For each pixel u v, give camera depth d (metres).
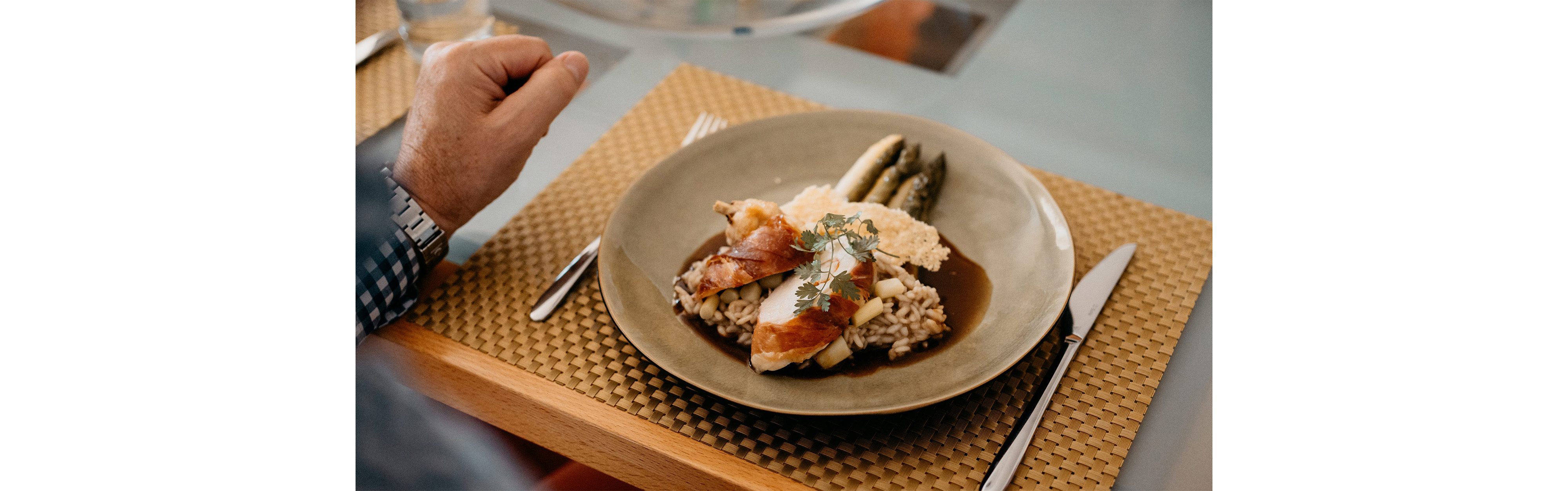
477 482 0.60
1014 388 0.59
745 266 0.59
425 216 0.63
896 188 0.67
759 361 0.57
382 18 0.84
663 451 0.56
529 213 0.69
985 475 0.55
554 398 0.58
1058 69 0.83
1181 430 0.57
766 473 0.55
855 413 0.53
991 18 0.90
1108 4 0.92
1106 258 0.66
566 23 0.86
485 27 0.81
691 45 0.85
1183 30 0.88
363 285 0.60
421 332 0.61
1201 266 0.66
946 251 0.65
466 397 0.60
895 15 0.89
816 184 0.70
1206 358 0.60
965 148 0.69
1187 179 0.72
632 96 0.79
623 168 0.73
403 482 0.59
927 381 0.57
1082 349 0.61
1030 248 0.64
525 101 0.65
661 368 0.56
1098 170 0.73
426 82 0.64
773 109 0.78
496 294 0.64
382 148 0.70
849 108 0.79
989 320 0.61
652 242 0.65
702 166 0.69
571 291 0.64
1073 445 0.56
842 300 0.57
